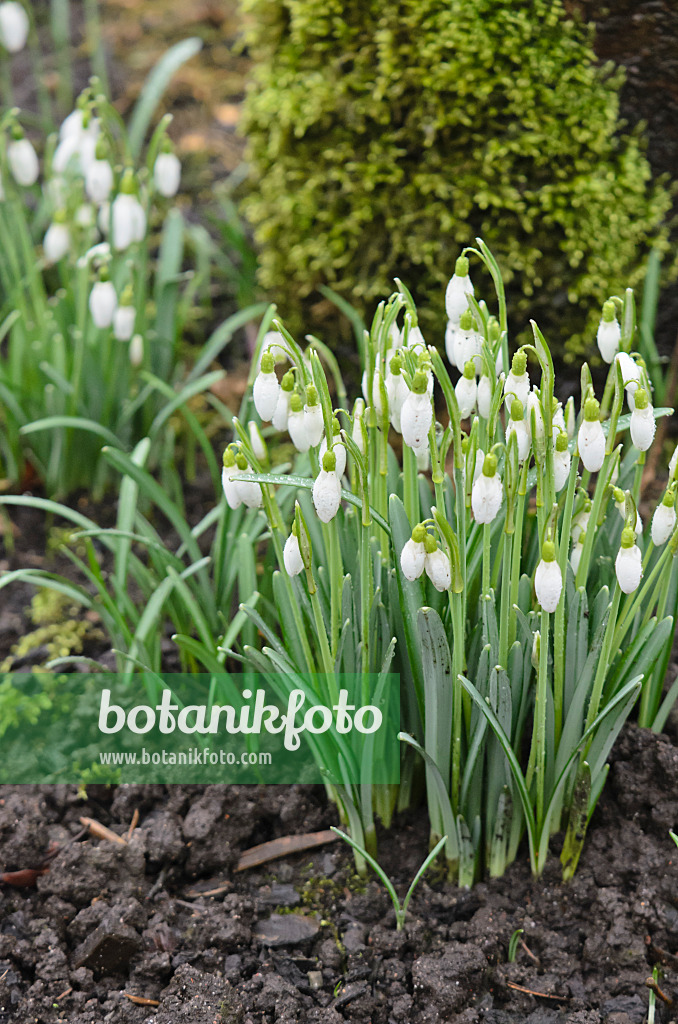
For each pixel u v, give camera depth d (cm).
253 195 316
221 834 201
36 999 177
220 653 207
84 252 285
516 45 247
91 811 213
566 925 185
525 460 154
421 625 161
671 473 156
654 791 192
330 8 261
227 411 241
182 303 300
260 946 187
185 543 223
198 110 418
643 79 251
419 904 191
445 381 154
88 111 257
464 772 180
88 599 220
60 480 288
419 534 147
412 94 260
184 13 459
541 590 146
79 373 266
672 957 177
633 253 268
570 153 254
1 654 250
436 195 264
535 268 266
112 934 182
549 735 182
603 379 279
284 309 310
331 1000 178
